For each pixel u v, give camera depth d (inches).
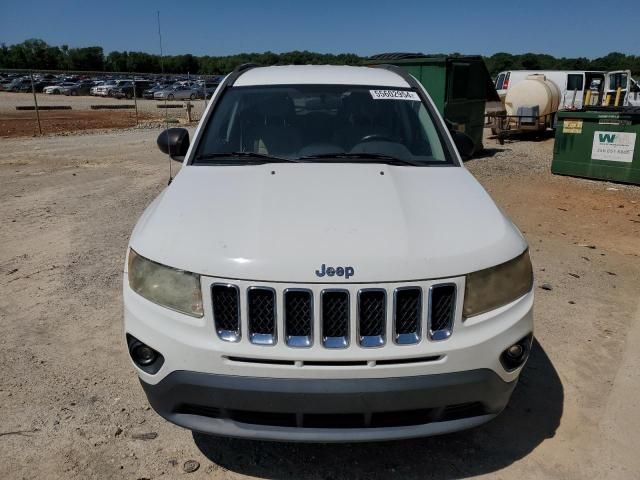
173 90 1815.9
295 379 84.4
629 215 297.6
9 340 148.3
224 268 86.1
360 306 85.0
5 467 101.7
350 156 127.5
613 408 121.4
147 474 100.7
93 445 108.0
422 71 458.9
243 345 85.3
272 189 106.6
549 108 639.8
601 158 387.9
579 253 229.1
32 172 404.8
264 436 88.3
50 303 171.8
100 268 202.1
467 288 88.7
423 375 86.0
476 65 482.6
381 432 88.0
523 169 442.0
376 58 539.2
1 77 2655.0
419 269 86.1
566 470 103.2
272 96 141.4
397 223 94.3
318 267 84.7
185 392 87.7
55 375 131.6
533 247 236.1
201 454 106.3
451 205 104.2
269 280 84.5
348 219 94.9
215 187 110.3
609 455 107.0
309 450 108.1
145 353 92.5
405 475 101.9
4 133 693.9
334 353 84.2
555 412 120.3
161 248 92.8
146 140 610.9
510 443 110.6
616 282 195.3
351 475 101.8
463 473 102.5
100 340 148.6
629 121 369.1
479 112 512.1
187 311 88.3
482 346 88.2
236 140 131.6
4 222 265.1
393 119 137.7
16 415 116.4
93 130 738.2
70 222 265.0
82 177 385.7
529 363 139.8
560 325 160.6
